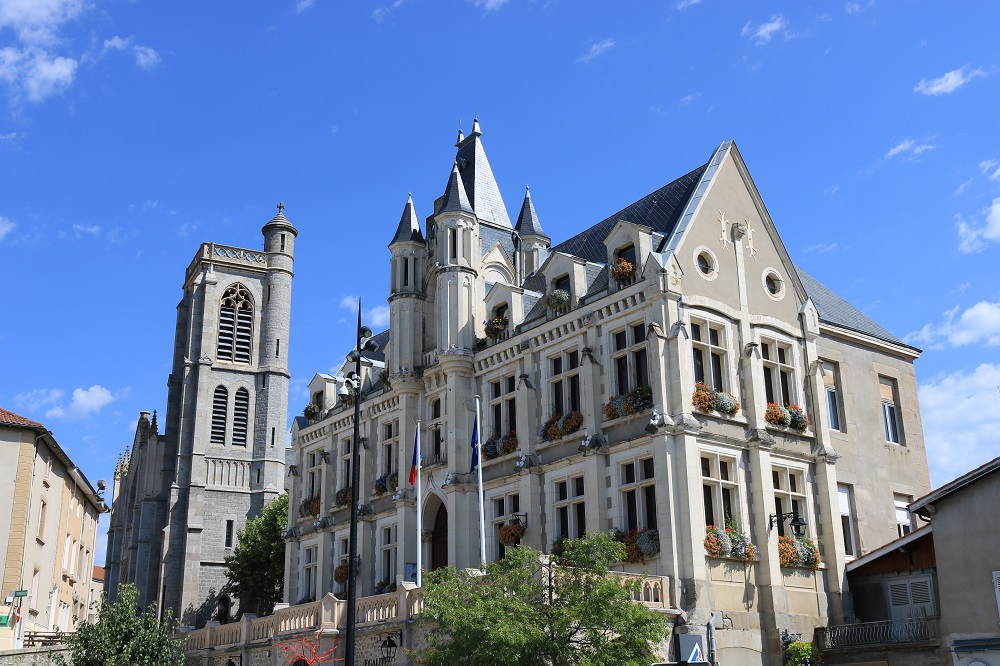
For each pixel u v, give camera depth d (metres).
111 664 34.38
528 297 42.19
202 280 96.19
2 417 46.75
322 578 48.78
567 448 36.75
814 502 37.22
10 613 41.12
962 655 27.09
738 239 38.34
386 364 47.69
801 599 34.84
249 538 72.06
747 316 37.41
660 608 30.47
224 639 42.31
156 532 94.00
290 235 100.88
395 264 46.78
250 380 94.94
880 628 32.09
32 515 47.44
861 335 42.97
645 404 33.94
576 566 25.44
